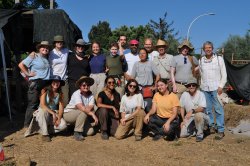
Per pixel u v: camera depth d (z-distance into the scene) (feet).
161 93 23.72
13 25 32.71
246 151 21.71
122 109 24.26
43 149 21.53
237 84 48.24
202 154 20.86
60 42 25.59
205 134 25.64
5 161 17.84
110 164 19.06
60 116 24.00
